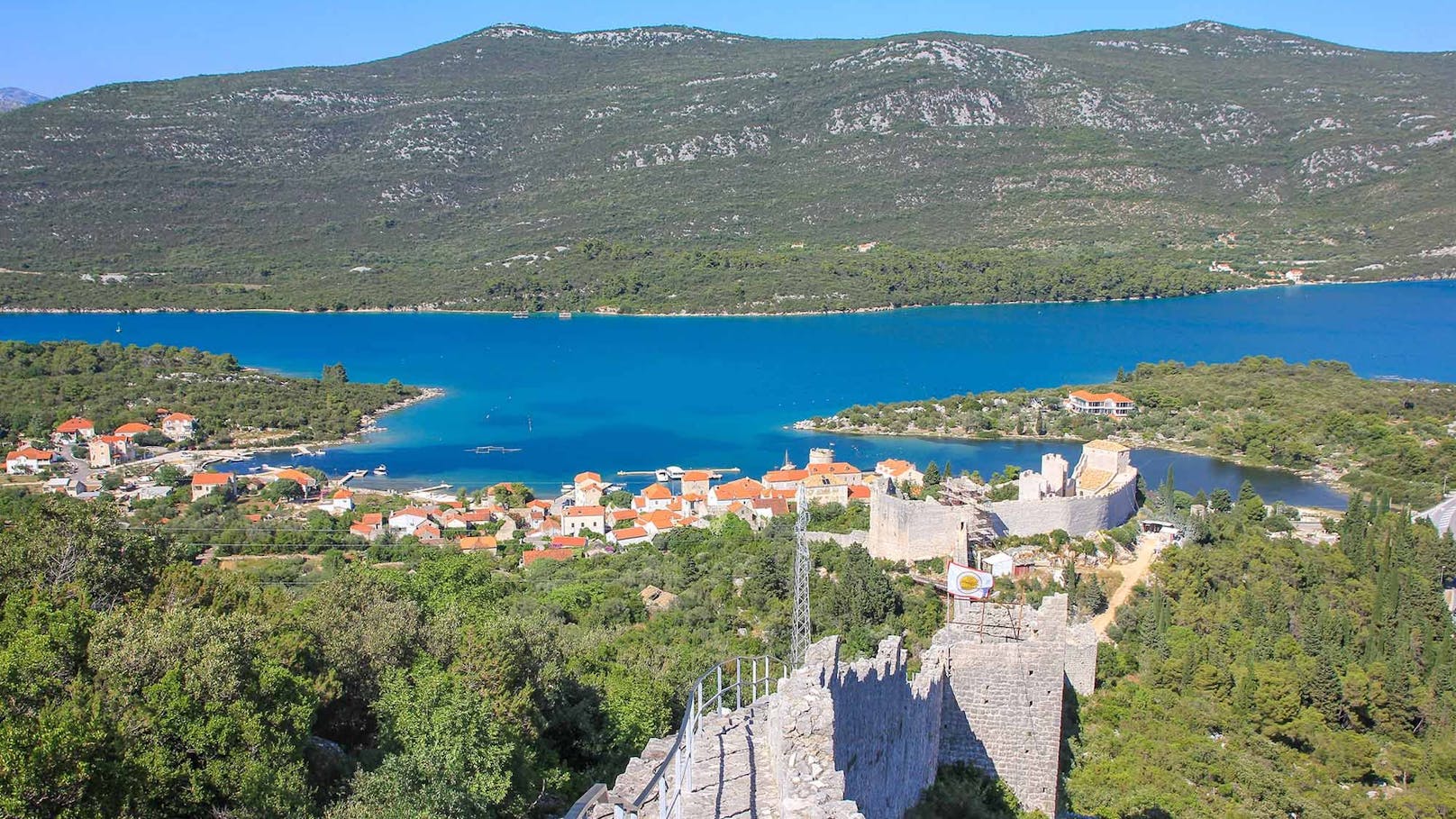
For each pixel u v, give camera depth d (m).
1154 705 82.44
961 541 114.75
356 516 177.88
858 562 105.94
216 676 44.97
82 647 48.59
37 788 36.16
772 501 167.38
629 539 158.62
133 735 41.38
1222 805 68.75
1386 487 185.25
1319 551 126.12
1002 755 53.91
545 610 103.56
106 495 187.12
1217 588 111.50
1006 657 53.28
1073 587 105.50
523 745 51.81
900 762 44.59
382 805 41.53
